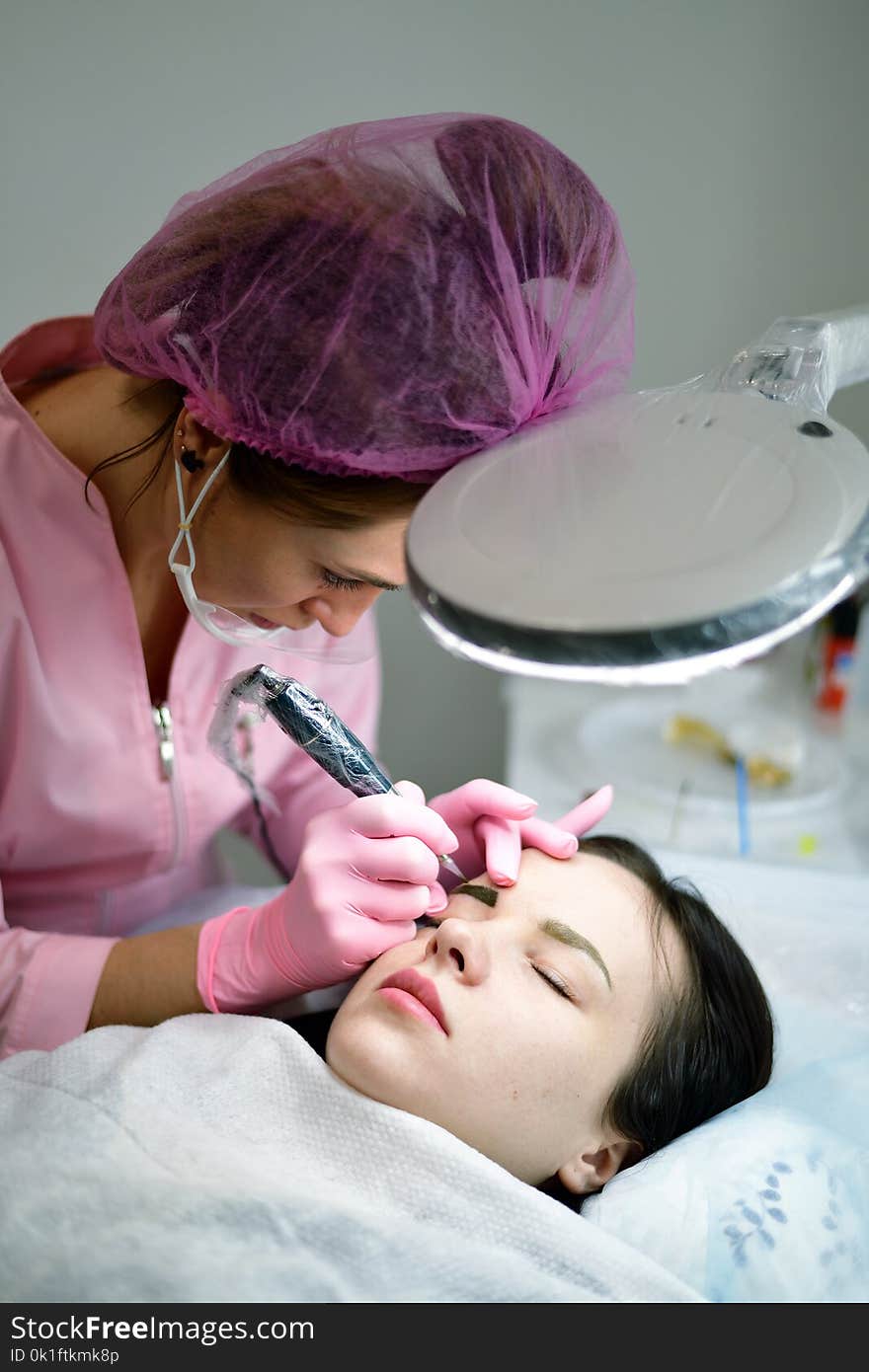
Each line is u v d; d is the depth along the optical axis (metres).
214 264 0.70
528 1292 0.73
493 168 0.66
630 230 1.58
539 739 1.60
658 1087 0.92
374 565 0.78
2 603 0.94
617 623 0.46
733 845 1.38
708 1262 0.79
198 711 1.11
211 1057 0.92
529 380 0.69
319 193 0.67
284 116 1.49
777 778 1.48
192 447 0.81
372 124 0.72
